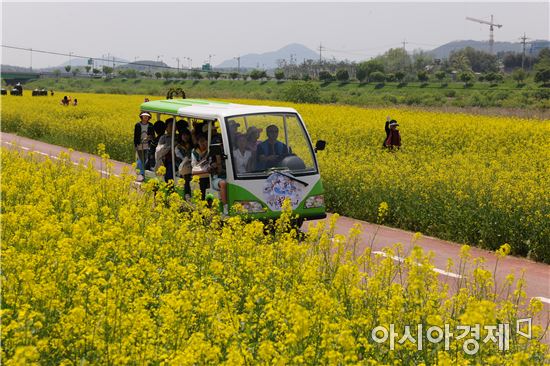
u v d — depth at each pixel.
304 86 69.81
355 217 14.63
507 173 15.17
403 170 15.55
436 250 11.79
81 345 5.61
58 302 6.20
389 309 6.37
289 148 12.27
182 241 9.03
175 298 6.09
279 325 6.21
